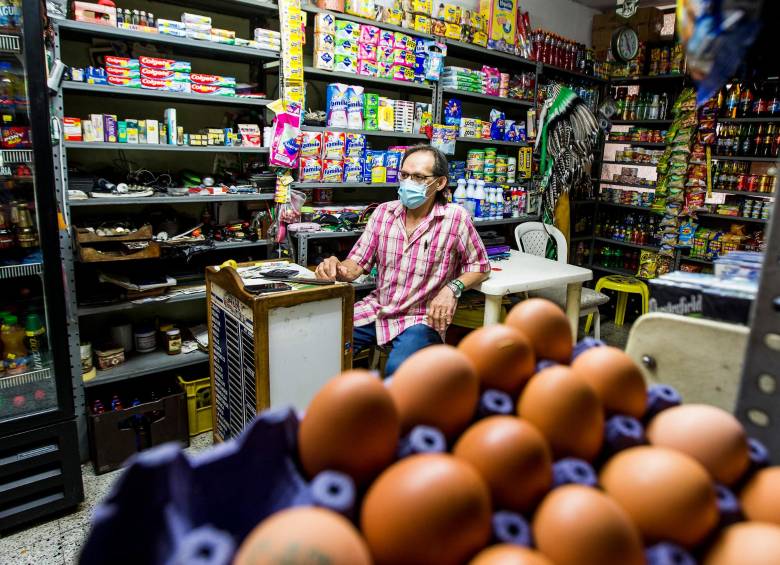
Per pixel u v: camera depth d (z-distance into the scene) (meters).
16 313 2.13
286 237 2.91
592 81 5.06
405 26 3.27
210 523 0.55
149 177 2.65
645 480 0.57
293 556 0.41
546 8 4.77
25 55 1.71
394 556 0.48
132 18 2.29
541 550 0.51
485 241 3.54
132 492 0.49
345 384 0.61
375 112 3.19
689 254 4.70
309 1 2.90
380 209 2.58
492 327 0.80
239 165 3.08
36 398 2.07
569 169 4.29
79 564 0.49
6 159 1.78
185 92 2.45
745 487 0.65
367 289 3.34
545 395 0.67
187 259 2.59
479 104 4.50
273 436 0.60
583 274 3.04
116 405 2.47
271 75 3.15
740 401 0.79
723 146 4.41
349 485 0.52
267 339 1.87
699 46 0.75
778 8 0.73
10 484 1.93
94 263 2.59
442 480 0.50
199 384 2.68
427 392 0.67
